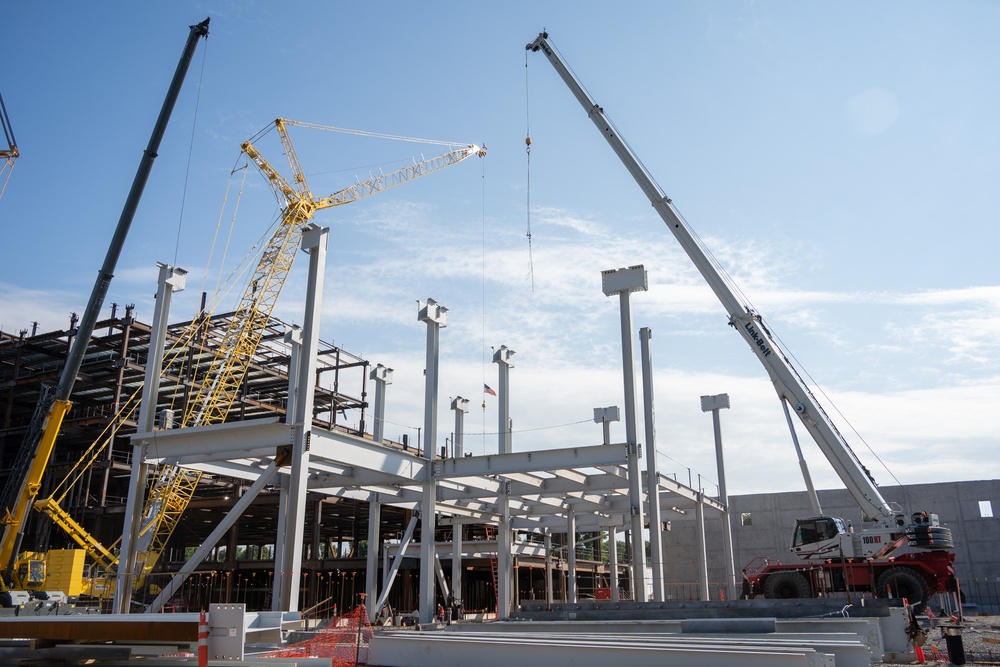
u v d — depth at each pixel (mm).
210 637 15430
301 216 77000
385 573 54375
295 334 41531
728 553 51219
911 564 32281
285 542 27547
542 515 51969
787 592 34125
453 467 36500
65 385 45969
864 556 33375
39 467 46969
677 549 67688
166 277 34844
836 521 34875
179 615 16844
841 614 24656
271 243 76812
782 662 12945
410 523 48281
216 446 31203
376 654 17797
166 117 39281
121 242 41750
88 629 15984
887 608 22984
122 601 30703
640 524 32844
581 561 67938
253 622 17781
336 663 18312
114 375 78625
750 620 18844
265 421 29609
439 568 52906
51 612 41781
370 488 45812
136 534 31719
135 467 32438
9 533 47031
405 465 35094
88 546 60469
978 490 58844
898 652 21859
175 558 81812
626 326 35344
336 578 60531
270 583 61250
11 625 16609
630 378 34812
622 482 41281
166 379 75000
